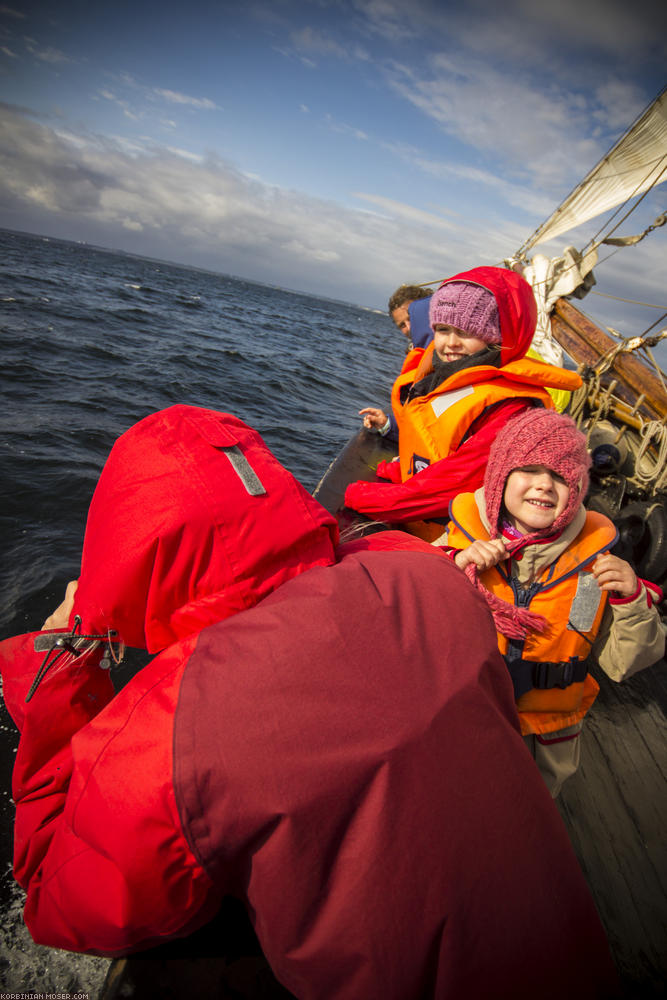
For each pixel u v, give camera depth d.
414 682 0.69
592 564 1.32
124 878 0.65
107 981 0.99
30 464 4.98
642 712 2.01
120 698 0.72
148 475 0.79
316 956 0.62
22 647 0.89
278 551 0.82
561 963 0.65
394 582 0.81
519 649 1.33
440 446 1.94
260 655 0.68
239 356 14.02
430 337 2.75
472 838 0.64
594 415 3.82
